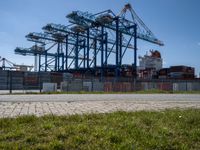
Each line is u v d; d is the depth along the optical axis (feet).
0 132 16.44
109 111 29.27
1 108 31.42
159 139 15.47
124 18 188.44
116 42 183.21
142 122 20.39
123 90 119.75
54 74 126.52
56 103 39.37
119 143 14.48
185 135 16.85
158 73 216.74
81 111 29.17
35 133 16.07
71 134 15.98
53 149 13.57
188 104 40.42
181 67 204.03
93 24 182.19
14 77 115.24
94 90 113.91
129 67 197.36
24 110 29.60
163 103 42.04
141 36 200.95
